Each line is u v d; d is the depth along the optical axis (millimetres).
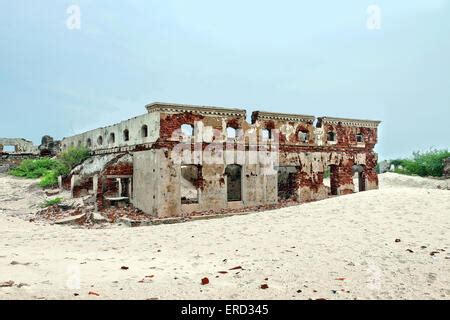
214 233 11859
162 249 10156
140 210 17891
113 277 6664
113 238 11820
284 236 10680
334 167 23375
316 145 22078
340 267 7613
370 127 24438
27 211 19344
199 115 18047
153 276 6902
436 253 8078
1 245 10133
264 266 7836
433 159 33406
